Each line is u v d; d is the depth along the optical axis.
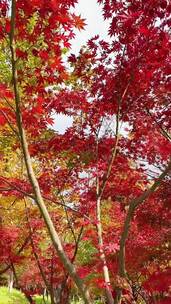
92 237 5.27
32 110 5.38
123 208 6.68
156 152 6.31
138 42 5.21
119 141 6.32
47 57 4.94
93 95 5.87
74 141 6.33
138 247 6.50
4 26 4.57
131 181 6.30
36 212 8.34
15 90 4.28
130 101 5.81
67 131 6.33
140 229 6.86
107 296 4.61
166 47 5.15
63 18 4.43
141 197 4.49
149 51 5.22
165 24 5.03
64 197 7.24
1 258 7.92
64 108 6.18
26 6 4.24
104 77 5.66
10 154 8.55
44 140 6.59
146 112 6.32
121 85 5.60
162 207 6.87
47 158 6.97
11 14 4.11
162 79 5.64
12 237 7.78
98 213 5.28
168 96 6.02
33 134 6.18
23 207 8.60
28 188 6.61
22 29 4.62
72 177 6.96
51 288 7.65
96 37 5.45
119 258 4.64
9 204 8.55
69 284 7.76
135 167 6.47
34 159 7.57
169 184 6.57
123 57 5.37
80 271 4.43
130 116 6.30
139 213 6.97
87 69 5.84
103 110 5.99
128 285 4.58
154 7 4.92
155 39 5.13
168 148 5.37
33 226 8.09
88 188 6.36
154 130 6.44
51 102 6.16
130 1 5.02
